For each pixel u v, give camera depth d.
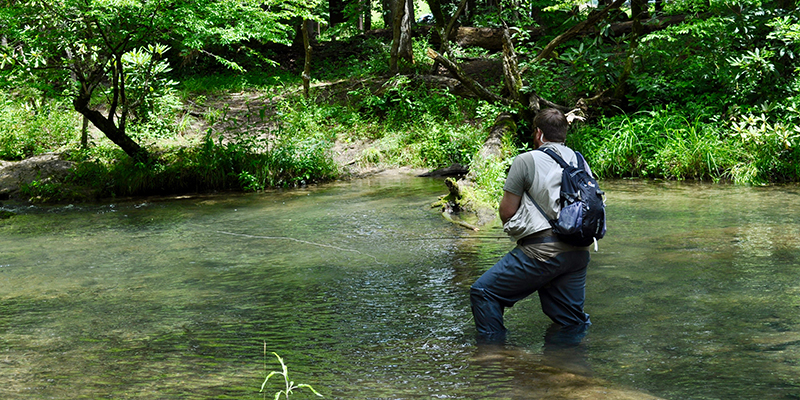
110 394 3.08
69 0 9.42
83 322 4.37
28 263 6.23
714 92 12.67
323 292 5.04
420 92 14.98
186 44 10.23
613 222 7.43
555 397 2.90
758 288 4.69
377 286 5.17
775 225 6.96
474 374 3.26
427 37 18.17
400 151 13.12
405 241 6.87
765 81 11.77
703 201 8.69
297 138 12.93
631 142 11.27
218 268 5.93
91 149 12.18
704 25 12.19
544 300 4.02
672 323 3.99
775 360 3.31
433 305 4.61
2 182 11.08
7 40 11.97
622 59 14.64
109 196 10.80
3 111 13.52
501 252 6.23
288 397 3.01
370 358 3.57
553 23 17.73
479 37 18.97
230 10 10.68
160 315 4.52
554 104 13.11
